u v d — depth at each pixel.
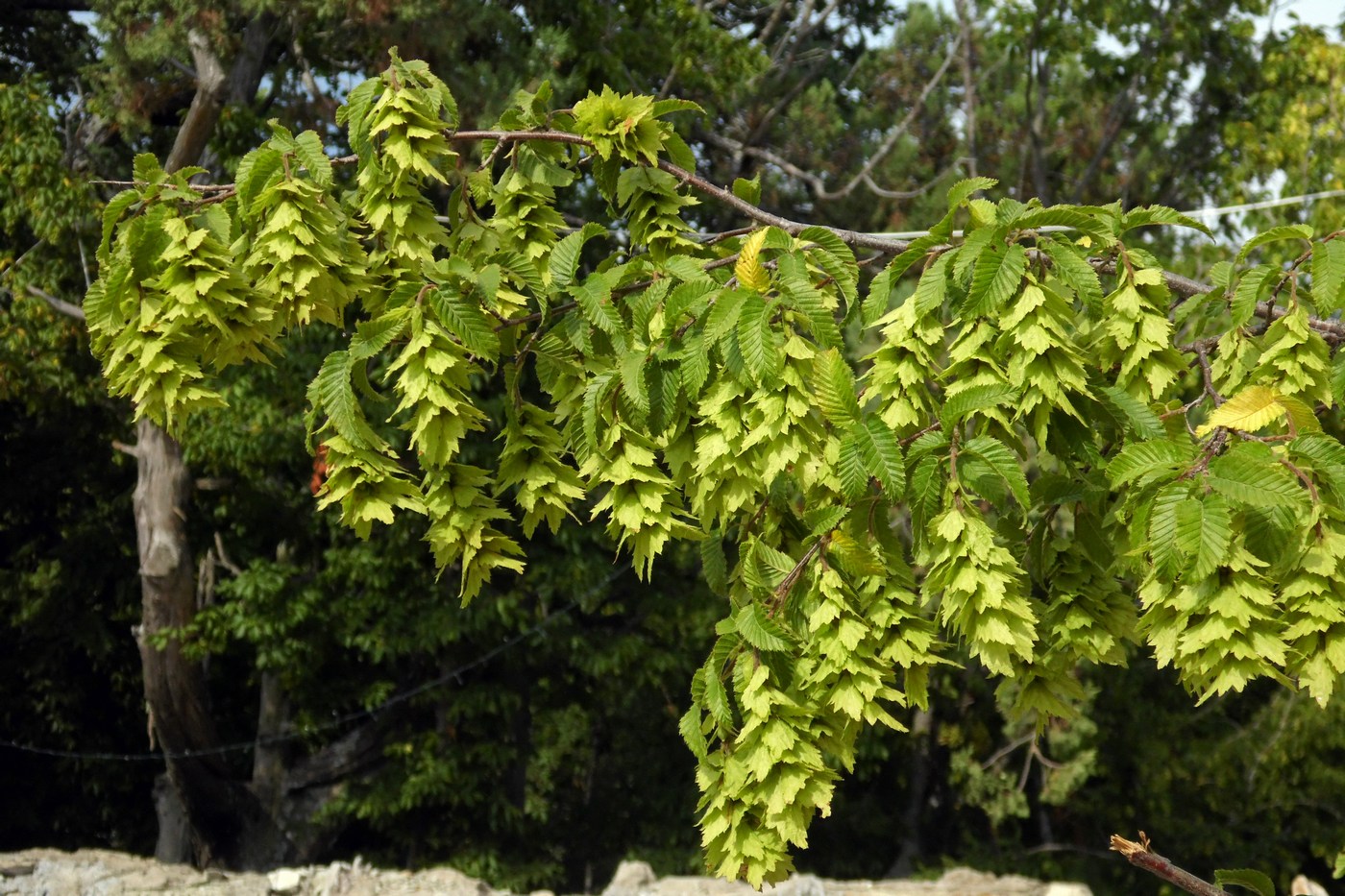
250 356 3.20
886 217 19.72
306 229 3.10
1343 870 2.69
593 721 21.84
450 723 17.02
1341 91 17.44
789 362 2.88
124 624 17.47
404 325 3.11
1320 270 2.95
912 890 10.76
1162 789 18.72
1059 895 10.70
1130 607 3.21
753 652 2.92
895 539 3.03
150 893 9.90
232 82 14.55
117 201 3.14
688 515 3.23
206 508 16.08
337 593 16.05
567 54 15.03
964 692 18.72
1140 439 2.90
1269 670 2.39
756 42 17.98
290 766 16.86
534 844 18.83
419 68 3.38
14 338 13.78
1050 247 2.90
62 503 17.66
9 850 17.28
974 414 2.96
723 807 2.90
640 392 3.01
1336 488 2.42
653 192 3.56
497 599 15.71
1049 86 22.56
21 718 17.27
